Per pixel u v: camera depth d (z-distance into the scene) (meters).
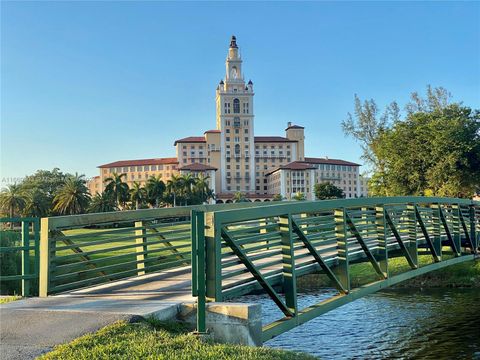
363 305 23.02
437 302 23.44
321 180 174.62
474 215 21.56
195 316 6.84
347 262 11.05
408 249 15.73
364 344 16.47
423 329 18.41
